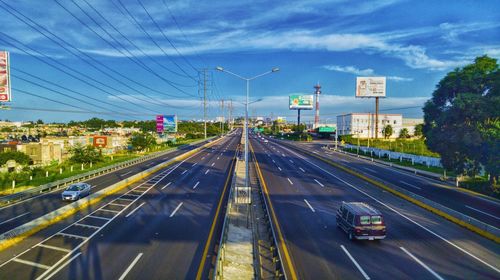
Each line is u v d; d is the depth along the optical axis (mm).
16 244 18141
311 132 160500
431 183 39188
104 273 14742
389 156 63875
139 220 22750
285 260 16203
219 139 132375
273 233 18453
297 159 62375
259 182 36031
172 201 28422
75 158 54531
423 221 22984
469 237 19703
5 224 22328
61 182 36688
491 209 26719
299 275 14609
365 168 52094
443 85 39094
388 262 16031
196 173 44688
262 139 134750
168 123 106438
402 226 21766
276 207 26453
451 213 23328
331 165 53844
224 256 16500
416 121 160125
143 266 15484
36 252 17062
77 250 17359
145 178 40531
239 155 67062
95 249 17516
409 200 29141
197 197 30031
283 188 34312
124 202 28016
